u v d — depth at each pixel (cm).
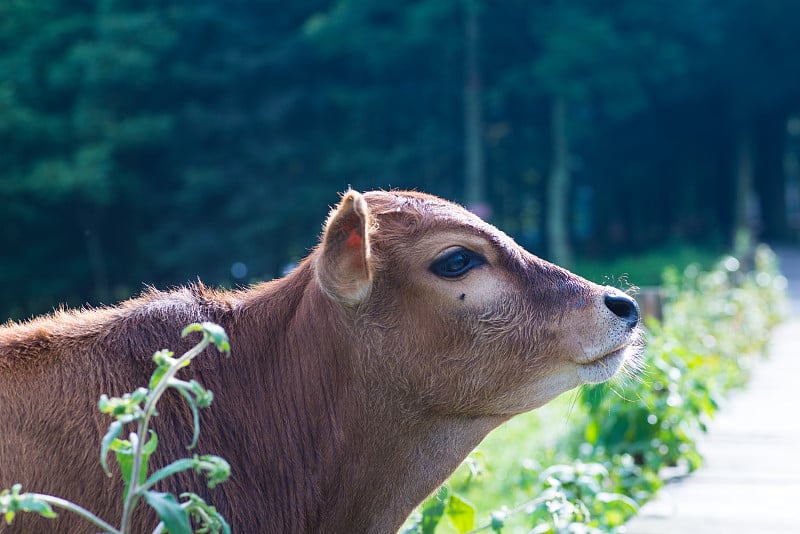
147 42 3247
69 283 3397
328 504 317
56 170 3103
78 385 289
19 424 278
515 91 3459
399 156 3359
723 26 3797
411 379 317
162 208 3491
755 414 927
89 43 3256
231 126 3334
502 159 3844
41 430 279
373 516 323
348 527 321
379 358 315
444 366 317
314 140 3466
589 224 4728
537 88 3356
